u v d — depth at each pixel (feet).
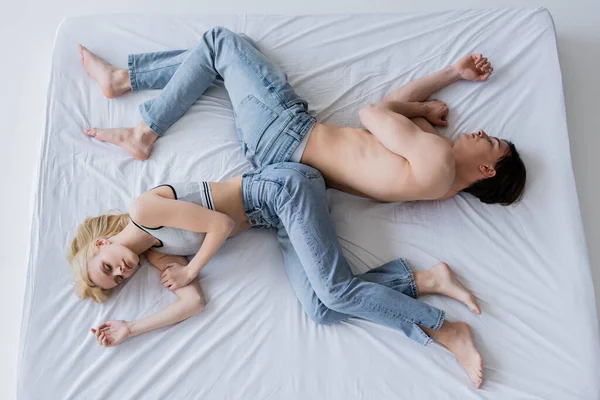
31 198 6.51
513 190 6.07
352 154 5.92
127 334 5.61
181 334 5.75
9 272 6.62
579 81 7.29
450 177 5.64
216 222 5.62
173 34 6.77
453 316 5.87
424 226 6.18
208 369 5.61
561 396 5.51
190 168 6.28
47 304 5.74
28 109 7.25
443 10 6.96
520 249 6.05
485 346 5.74
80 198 6.13
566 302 5.83
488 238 6.10
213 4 7.65
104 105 6.52
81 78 6.61
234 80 6.15
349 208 6.28
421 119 6.37
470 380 5.61
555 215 6.13
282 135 5.94
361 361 5.66
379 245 6.14
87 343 5.64
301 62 6.70
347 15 6.85
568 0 7.64
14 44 7.53
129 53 6.69
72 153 6.30
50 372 5.54
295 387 5.57
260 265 6.05
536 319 5.80
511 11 6.86
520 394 5.52
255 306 5.86
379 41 6.77
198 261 5.76
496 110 6.51
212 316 5.81
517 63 6.67
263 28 6.79
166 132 6.42
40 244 5.94
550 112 6.48
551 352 5.68
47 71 7.40
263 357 5.67
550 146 6.36
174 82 6.29
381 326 5.82
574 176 6.63
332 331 5.80
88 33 6.77
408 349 5.72
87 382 5.51
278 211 5.77
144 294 5.87
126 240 5.74
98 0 7.75
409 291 5.89
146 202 5.53
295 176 5.73
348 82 6.64
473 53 6.72
